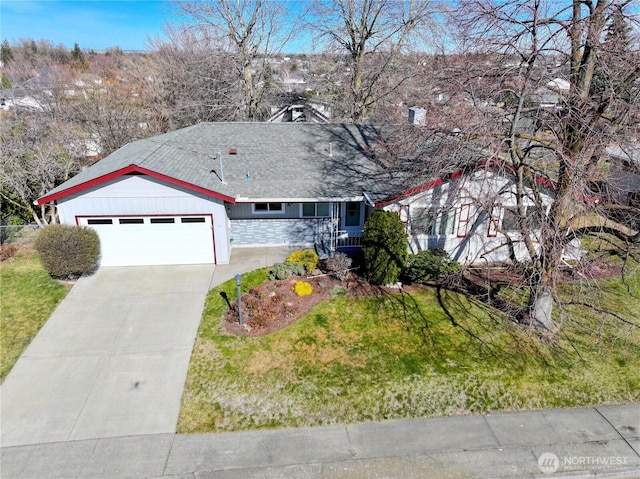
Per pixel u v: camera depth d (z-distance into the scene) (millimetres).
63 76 33875
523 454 7484
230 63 28781
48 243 11664
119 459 7227
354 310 11203
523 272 9859
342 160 15445
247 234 14820
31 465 7074
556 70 8891
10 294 11773
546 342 10125
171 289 12117
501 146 8930
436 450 7547
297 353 9633
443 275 12211
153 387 8703
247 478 6961
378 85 27078
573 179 8422
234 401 8406
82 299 11578
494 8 8703
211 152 15781
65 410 8148
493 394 8719
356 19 25734
